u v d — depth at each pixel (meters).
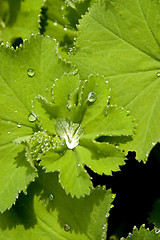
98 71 0.34
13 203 0.33
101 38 0.34
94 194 0.33
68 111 0.33
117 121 0.32
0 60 0.33
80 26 0.34
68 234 0.33
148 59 0.34
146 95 0.33
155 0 0.33
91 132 0.33
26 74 0.33
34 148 0.33
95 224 0.33
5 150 0.33
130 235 0.33
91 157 0.32
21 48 0.33
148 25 0.33
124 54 0.34
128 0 0.33
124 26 0.33
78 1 0.35
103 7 0.33
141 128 0.33
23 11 0.36
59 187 0.33
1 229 0.33
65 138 0.33
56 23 0.36
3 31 0.36
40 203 0.33
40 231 0.33
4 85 0.33
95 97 0.33
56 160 0.32
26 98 0.33
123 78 0.33
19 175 0.33
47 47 0.33
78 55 0.34
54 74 0.33
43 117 0.33
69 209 0.33
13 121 0.33
